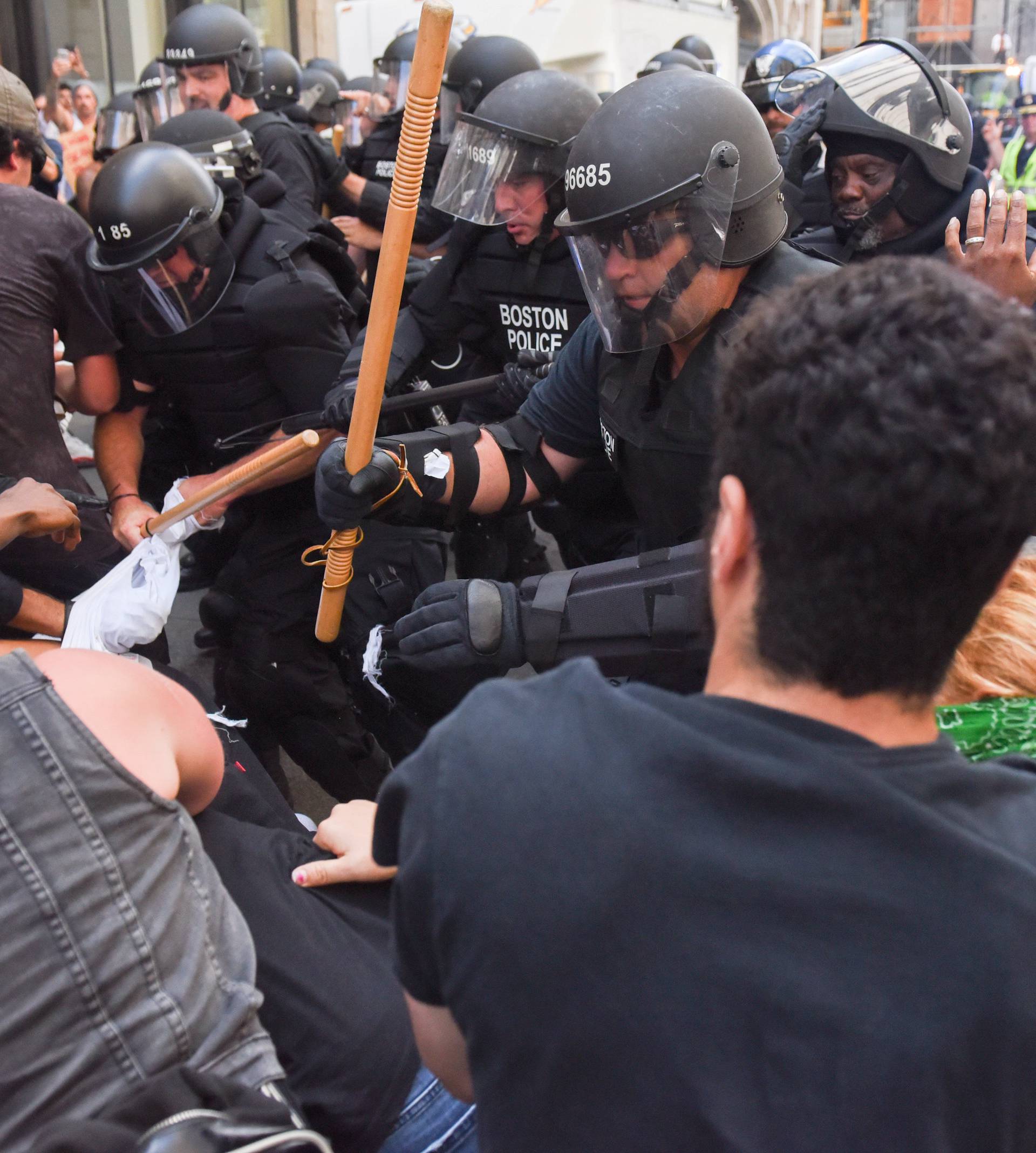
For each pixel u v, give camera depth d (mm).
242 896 1153
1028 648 989
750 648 686
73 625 1803
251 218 2225
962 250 1996
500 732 704
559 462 1867
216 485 1764
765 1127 612
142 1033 907
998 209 1813
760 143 1523
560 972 646
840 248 2436
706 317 1525
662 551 1542
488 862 668
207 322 2240
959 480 600
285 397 2297
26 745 898
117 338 2369
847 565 626
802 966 618
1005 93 11203
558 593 1558
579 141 1531
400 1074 1107
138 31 8086
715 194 1465
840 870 625
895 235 2359
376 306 1528
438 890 687
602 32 6484
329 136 6301
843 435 607
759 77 3703
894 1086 603
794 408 627
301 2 9703
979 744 995
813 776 631
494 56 3266
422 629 1627
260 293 2184
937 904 618
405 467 1751
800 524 631
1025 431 608
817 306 650
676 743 656
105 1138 828
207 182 2145
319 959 1130
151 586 1800
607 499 2088
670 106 1474
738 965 623
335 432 2209
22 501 1815
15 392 2191
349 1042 1096
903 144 2248
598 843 649
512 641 1569
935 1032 604
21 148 2373
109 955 897
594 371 1764
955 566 625
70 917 888
